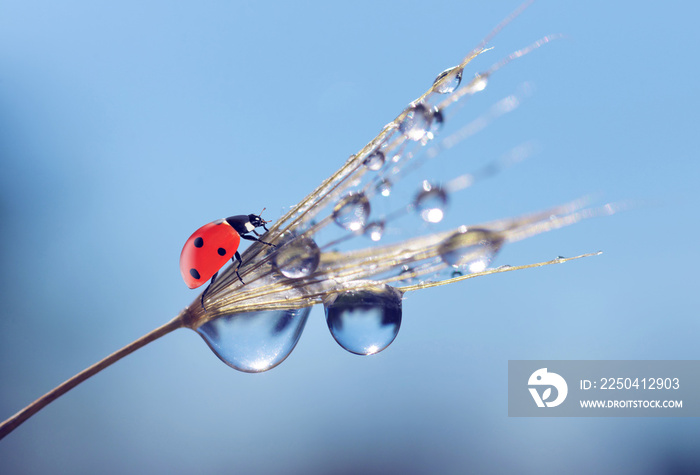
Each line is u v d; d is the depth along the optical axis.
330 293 0.13
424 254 0.13
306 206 0.13
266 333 0.13
